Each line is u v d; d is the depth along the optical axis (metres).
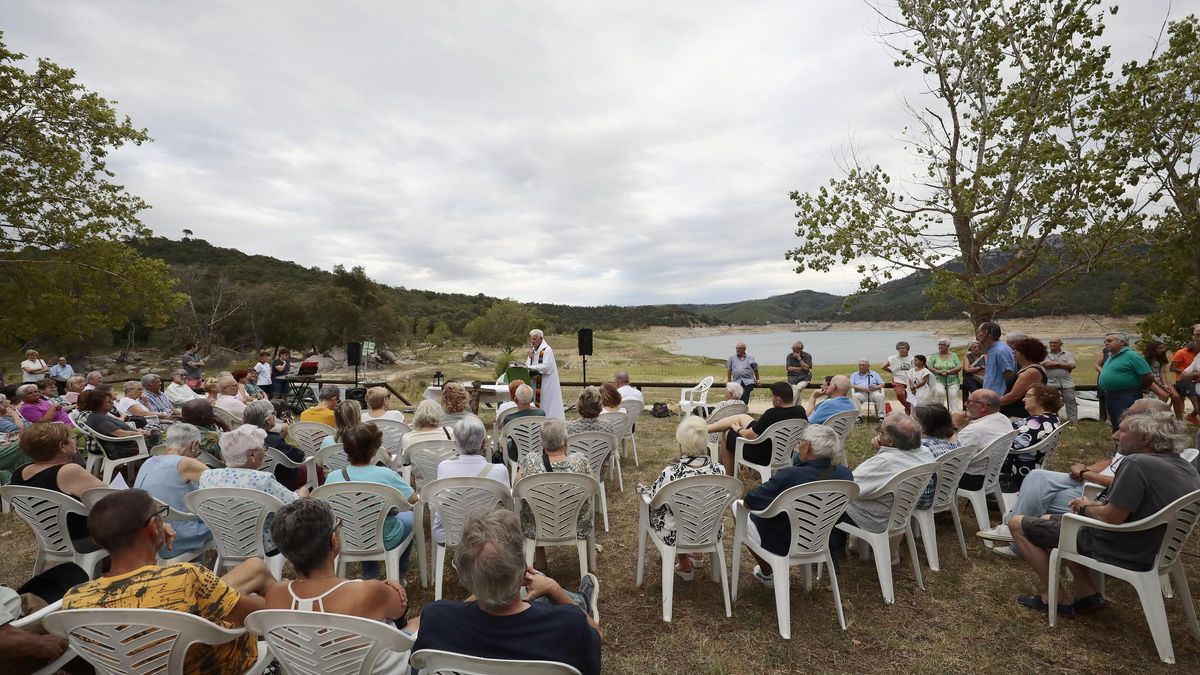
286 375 12.63
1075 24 8.70
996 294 9.79
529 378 8.77
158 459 3.58
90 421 5.80
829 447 3.30
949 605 3.56
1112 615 3.38
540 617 1.91
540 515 3.59
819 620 3.43
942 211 9.91
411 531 3.72
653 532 3.63
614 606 3.64
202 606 2.05
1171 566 3.04
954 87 10.08
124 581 2.02
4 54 14.97
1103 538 3.04
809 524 3.23
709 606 3.62
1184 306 9.53
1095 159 8.69
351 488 3.38
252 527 3.35
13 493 3.40
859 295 10.54
